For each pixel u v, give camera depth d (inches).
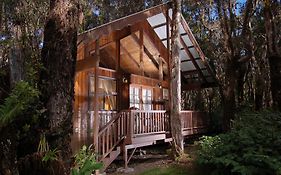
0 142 155.1
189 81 653.9
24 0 393.7
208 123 625.3
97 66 338.6
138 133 388.8
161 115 447.8
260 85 538.6
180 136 387.2
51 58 169.2
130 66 524.7
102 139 342.3
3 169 153.3
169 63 420.2
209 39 657.6
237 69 526.6
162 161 386.6
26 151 164.7
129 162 398.9
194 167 302.0
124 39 482.0
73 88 175.9
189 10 707.4
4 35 357.1
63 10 172.1
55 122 164.7
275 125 285.7
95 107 338.0
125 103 475.8
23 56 234.8
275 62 351.6
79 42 326.3
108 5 736.3
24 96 156.6
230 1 511.5
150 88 540.1
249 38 515.5
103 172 330.3
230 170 252.1
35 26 396.2
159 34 511.2
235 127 315.3
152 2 749.3
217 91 721.0
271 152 248.8
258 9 540.4
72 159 171.3
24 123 162.4
